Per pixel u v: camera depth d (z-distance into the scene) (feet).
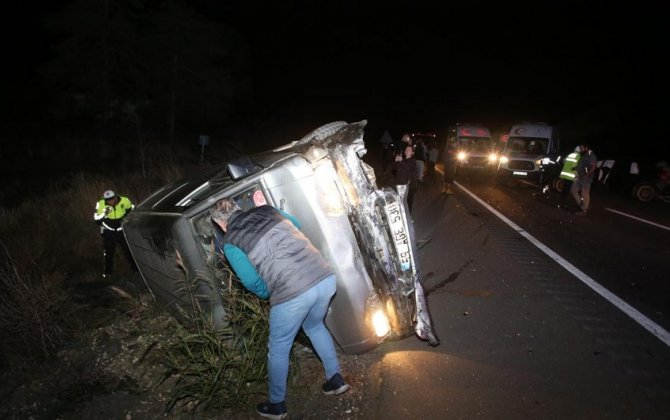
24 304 16.22
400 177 32.32
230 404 12.70
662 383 13.50
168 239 14.24
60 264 25.52
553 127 64.28
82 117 89.15
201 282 14.05
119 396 13.30
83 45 79.05
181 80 82.12
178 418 12.50
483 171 70.54
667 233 33.45
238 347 13.43
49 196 37.60
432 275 23.32
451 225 35.09
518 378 13.78
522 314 18.30
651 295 20.38
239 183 13.42
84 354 15.16
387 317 14.17
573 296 20.18
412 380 13.73
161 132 89.15
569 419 12.00
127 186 37.17
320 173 13.43
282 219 11.94
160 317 16.85
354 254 13.43
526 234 32.04
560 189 55.01
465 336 16.46
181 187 16.92
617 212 42.52
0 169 59.72
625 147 82.84
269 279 11.56
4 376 14.69
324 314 12.47
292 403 12.98
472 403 12.66
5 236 28.99
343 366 14.51
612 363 14.58
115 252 26.48
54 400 13.43
